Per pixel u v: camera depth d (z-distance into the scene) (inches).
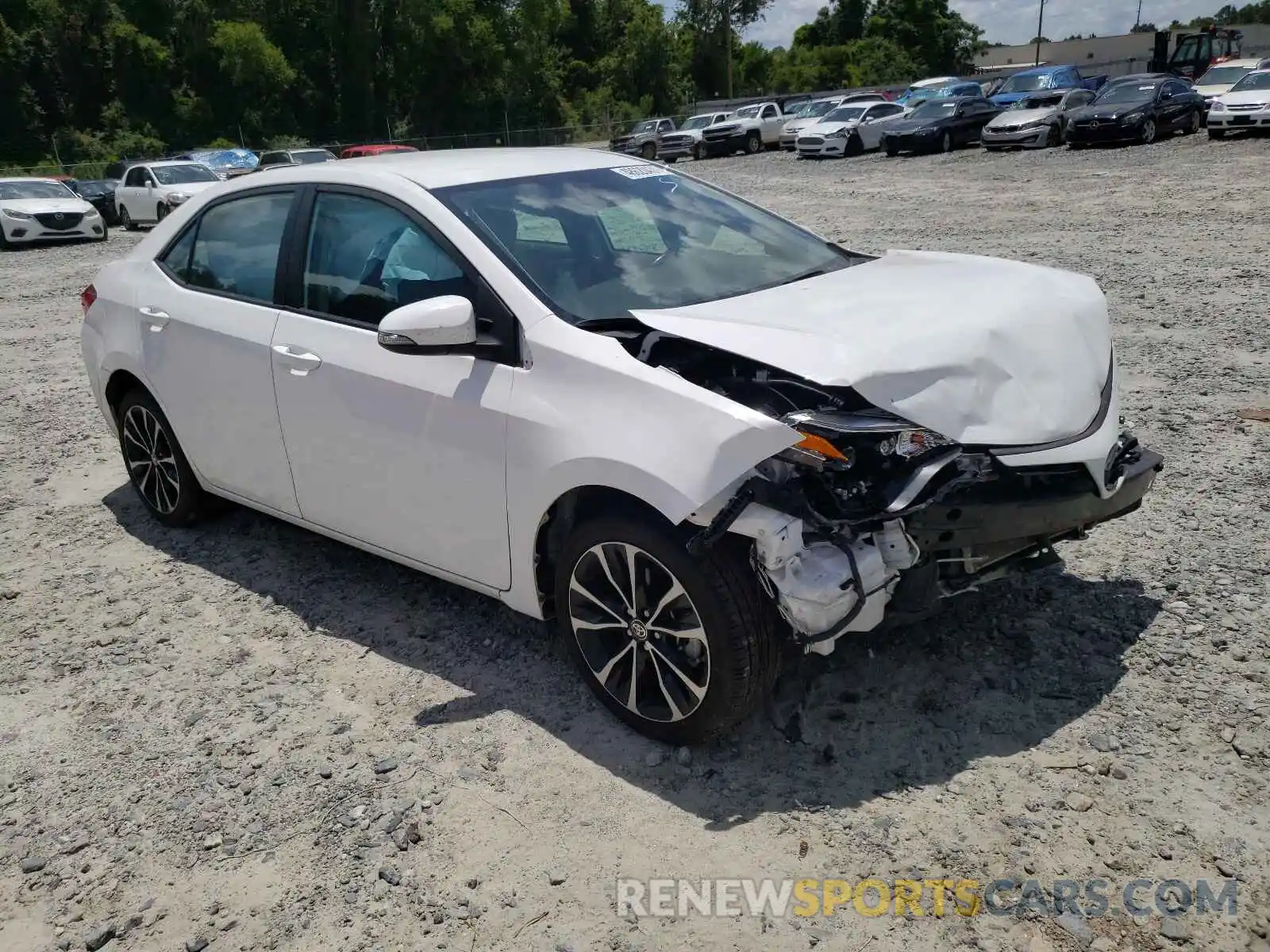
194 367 172.9
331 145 2303.2
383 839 113.1
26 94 2458.2
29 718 141.9
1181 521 172.2
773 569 107.9
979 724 123.7
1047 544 122.0
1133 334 292.0
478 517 134.0
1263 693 125.2
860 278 141.6
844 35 3678.6
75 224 787.4
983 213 570.9
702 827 111.1
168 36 2529.5
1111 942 93.1
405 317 124.3
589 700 135.5
